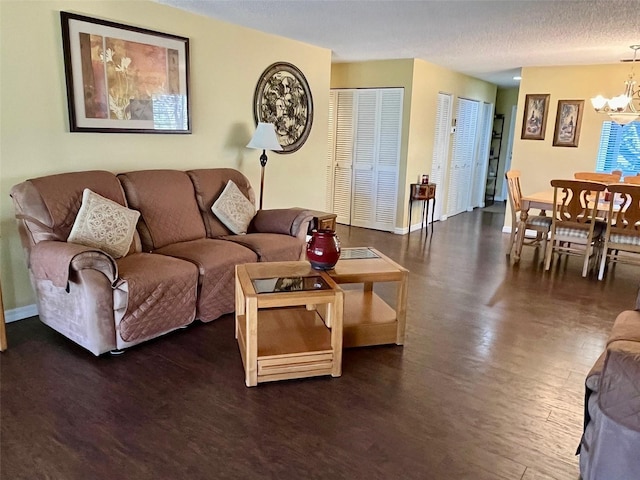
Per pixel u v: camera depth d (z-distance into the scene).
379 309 3.18
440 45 4.95
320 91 5.42
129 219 3.09
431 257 5.21
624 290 4.19
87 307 2.60
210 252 3.25
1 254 3.05
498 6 3.39
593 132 6.00
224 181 4.04
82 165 3.37
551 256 4.95
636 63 5.58
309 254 2.87
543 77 6.20
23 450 1.94
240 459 1.93
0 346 2.74
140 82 3.61
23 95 3.00
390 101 6.30
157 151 3.85
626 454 1.64
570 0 3.17
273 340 2.65
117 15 3.40
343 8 3.60
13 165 3.02
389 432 2.13
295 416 2.23
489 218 7.83
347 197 7.00
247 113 4.57
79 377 2.50
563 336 3.20
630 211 4.26
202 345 2.91
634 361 1.61
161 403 2.29
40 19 3.01
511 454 2.02
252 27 4.35
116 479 1.80
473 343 3.06
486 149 8.90
